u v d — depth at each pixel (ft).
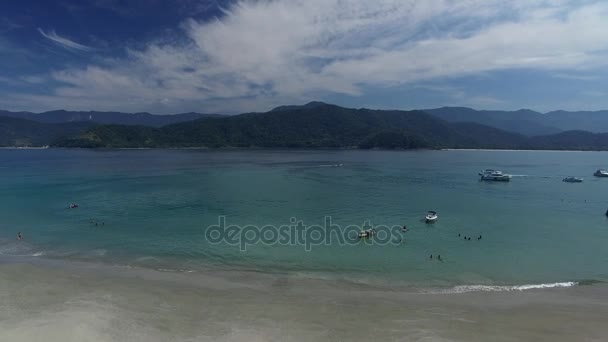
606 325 64.18
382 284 85.25
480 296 77.92
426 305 72.18
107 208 171.01
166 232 128.88
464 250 112.37
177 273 89.30
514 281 88.28
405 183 267.18
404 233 131.44
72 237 122.52
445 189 241.14
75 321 58.44
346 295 77.15
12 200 191.72
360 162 472.85
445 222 148.56
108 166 395.75
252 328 60.39
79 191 220.84
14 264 91.20
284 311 67.67
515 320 65.87
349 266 97.19
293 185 249.34
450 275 91.66
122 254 104.94
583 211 174.40
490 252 110.83
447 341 57.06
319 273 91.91
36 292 72.43
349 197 203.92
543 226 143.64
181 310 66.69
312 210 168.25
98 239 120.16
